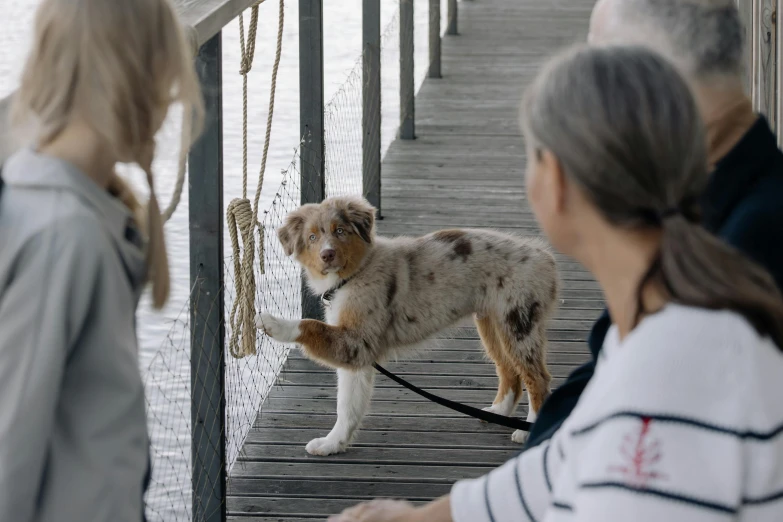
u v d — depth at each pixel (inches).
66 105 51.1
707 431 36.7
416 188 276.7
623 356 39.1
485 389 172.1
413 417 161.2
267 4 434.0
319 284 150.1
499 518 51.2
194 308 111.7
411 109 319.9
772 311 38.4
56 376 48.0
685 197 41.1
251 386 170.6
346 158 270.1
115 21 50.4
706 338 37.8
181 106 54.8
